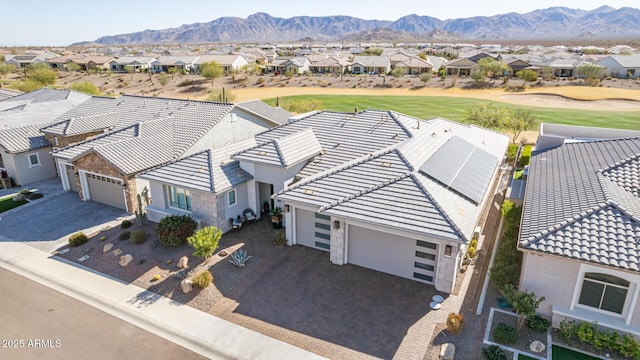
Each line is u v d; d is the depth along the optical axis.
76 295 18.06
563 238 14.97
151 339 15.38
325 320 16.23
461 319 15.52
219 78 107.25
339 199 19.64
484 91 86.00
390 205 18.39
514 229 22.59
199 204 23.19
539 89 83.94
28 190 30.38
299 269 19.77
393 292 17.91
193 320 16.38
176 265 20.11
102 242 22.61
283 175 23.19
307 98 81.25
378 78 102.56
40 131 34.09
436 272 17.97
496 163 26.84
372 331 15.60
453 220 17.19
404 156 22.06
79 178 28.23
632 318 14.45
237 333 15.61
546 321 15.52
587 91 78.50
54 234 23.84
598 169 20.59
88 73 124.62
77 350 14.83
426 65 115.00
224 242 22.36
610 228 14.95
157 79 108.75
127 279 19.17
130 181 25.91
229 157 25.44
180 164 24.88
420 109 68.19
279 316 16.53
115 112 38.06
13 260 21.06
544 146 28.44
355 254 19.95
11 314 16.83
